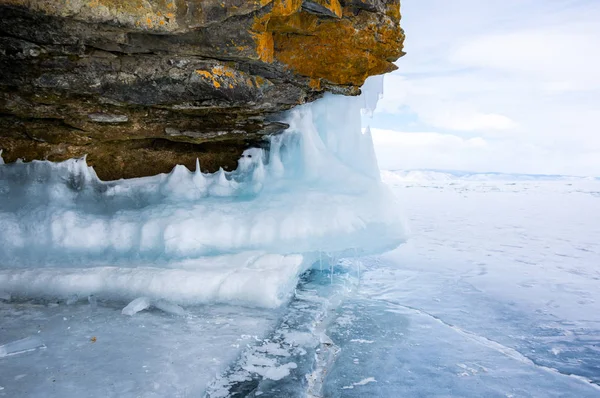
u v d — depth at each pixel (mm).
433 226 9914
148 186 5059
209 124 4793
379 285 5195
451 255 6871
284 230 4480
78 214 4477
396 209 5078
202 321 3422
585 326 3920
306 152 5227
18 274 3828
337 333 3648
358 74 4469
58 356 2734
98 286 3785
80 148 4766
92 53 3406
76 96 3795
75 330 3141
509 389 2789
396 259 6559
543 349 3436
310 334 3377
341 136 5543
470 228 9609
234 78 3877
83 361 2680
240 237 4461
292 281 4301
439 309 4332
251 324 3414
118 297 3766
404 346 3406
